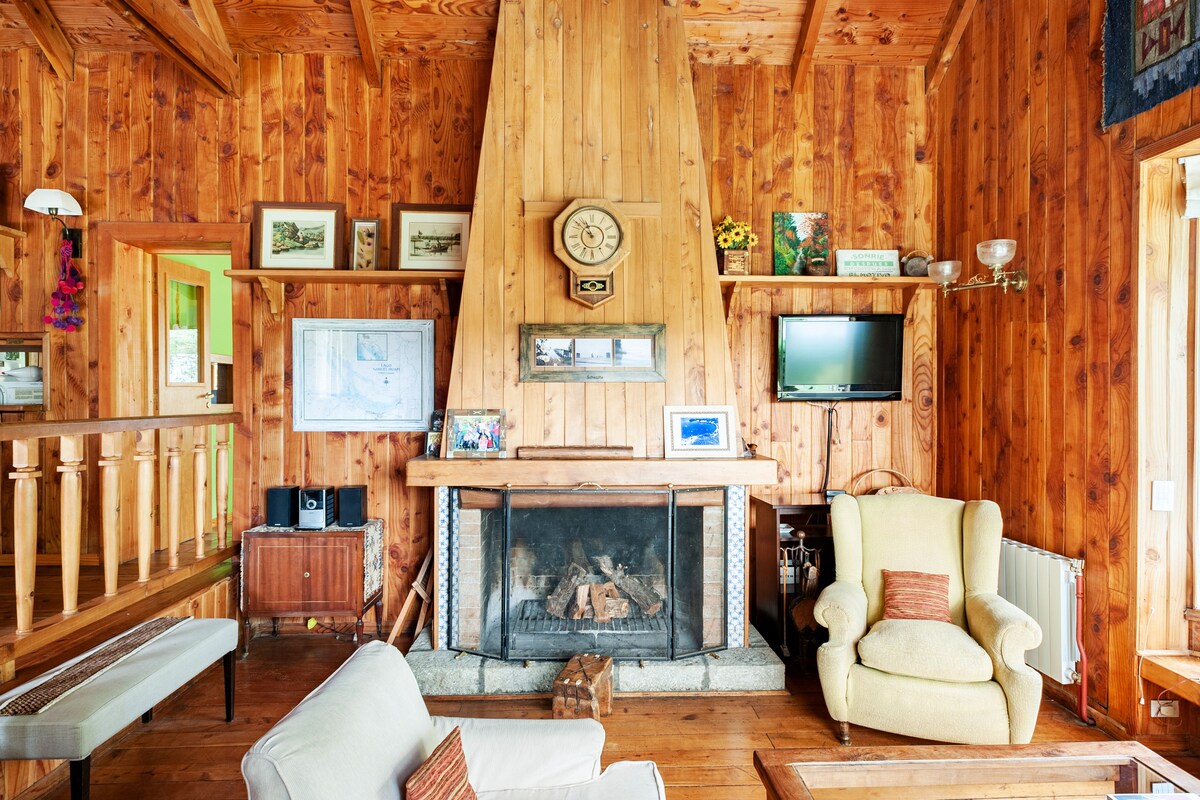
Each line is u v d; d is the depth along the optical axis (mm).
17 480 2271
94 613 2543
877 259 3738
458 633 3129
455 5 3447
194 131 3615
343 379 3654
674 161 3301
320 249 3605
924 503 2932
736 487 3158
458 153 3670
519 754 1600
